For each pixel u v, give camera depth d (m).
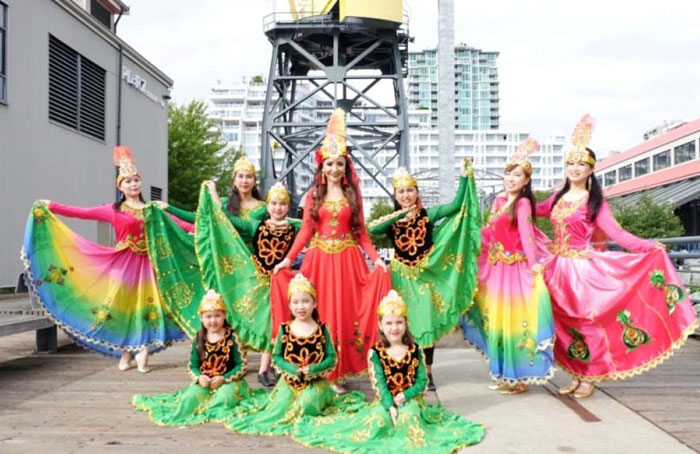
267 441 3.37
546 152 103.75
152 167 20.20
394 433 3.38
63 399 4.28
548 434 3.44
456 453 3.15
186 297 5.12
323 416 3.73
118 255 5.32
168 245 5.09
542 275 4.15
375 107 23.48
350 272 4.36
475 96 147.38
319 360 3.83
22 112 13.05
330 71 20.78
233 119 82.19
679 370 5.24
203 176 25.11
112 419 3.78
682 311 4.08
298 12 20.67
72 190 15.11
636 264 4.16
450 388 4.57
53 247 5.18
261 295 4.61
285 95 23.86
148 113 19.84
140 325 5.27
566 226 4.40
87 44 15.88
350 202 4.34
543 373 4.13
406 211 4.49
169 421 3.68
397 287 4.46
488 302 4.45
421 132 98.94
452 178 8.55
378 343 3.68
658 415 3.81
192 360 4.00
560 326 4.38
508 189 4.46
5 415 3.87
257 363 5.65
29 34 13.28
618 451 3.15
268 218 4.87
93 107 16.38
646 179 44.91
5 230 12.44
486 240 4.64
